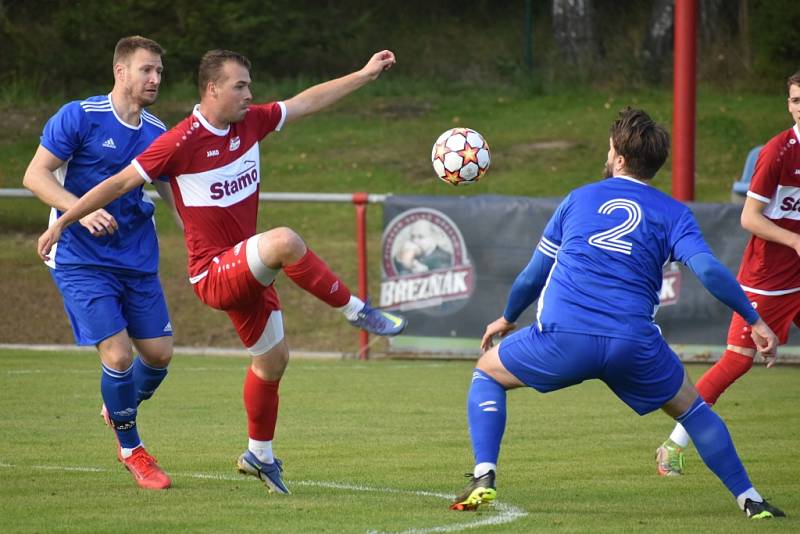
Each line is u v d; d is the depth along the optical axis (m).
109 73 82.38
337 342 42.25
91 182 19.09
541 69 89.44
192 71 82.62
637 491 18.56
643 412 15.71
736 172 65.75
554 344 15.26
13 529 15.11
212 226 17.50
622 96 81.56
